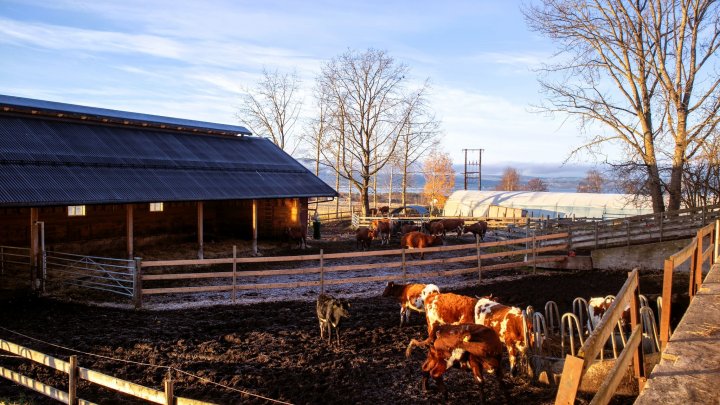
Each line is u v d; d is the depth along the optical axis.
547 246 20.23
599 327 3.36
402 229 31.61
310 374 8.76
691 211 18.84
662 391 3.79
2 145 18.02
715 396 3.67
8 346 7.33
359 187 45.25
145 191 19.58
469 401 7.58
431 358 7.67
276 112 51.75
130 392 5.85
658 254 18.17
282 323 12.16
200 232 21.73
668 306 5.25
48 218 20.41
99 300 14.52
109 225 22.95
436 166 73.50
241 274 14.71
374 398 7.75
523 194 54.00
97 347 10.20
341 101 43.78
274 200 28.33
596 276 17.69
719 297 6.39
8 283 15.68
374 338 10.83
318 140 51.41
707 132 21.14
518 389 7.94
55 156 18.95
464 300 9.43
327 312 10.48
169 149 24.66
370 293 15.79
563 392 2.94
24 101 21.33
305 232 27.28
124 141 23.22
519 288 16.14
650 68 22.70
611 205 45.34
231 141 30.17
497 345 7.26
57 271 16.19
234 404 7.55
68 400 6.45
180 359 9.56
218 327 11.74
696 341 4.83
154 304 14.21
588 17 23.16
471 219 38.00
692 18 21.77
